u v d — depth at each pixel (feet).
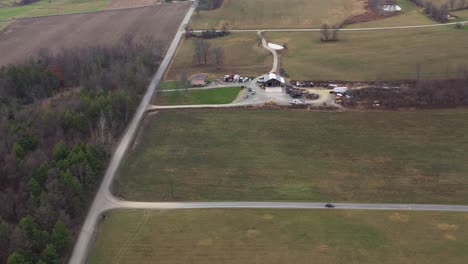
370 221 298.56
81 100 421.59
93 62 536.83
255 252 273.13
